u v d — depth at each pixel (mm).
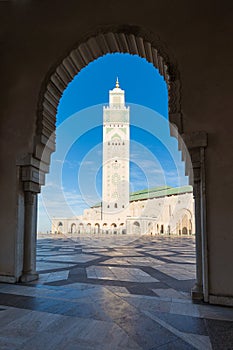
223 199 4402
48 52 5996
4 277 5453
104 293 4617
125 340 2793
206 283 4258
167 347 2648
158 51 5238
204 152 4637
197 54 4980
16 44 6234
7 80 6176
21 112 5977
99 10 5805
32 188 5836
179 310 3789
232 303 4066
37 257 9594
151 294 4602
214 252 4316
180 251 12211
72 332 2977
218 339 2842
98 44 5965
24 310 3703
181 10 5246
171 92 5012
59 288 4945
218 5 5016
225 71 4766
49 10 6156
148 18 5434
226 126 4590
